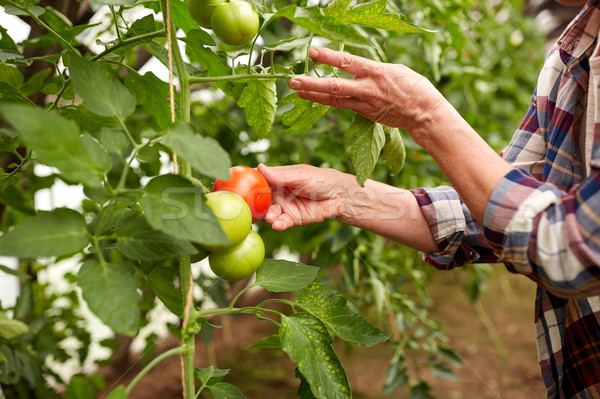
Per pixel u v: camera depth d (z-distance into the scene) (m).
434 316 3.81
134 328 0.60
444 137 0.84
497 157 0.83
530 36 3.74
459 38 1.93
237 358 2.95
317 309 0.87
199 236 0.62
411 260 2.20
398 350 1.86
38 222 0.61
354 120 0.91
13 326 1.16
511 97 3.20
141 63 1.63
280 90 1.44
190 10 0.86
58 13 1.23
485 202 0.82
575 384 1.00
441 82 2.21
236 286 2.40
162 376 2.62
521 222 0.76
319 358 0.80
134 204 0.95
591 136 0.88
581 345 0.98
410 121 0.86
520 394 2.88
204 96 2.39
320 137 1.76
